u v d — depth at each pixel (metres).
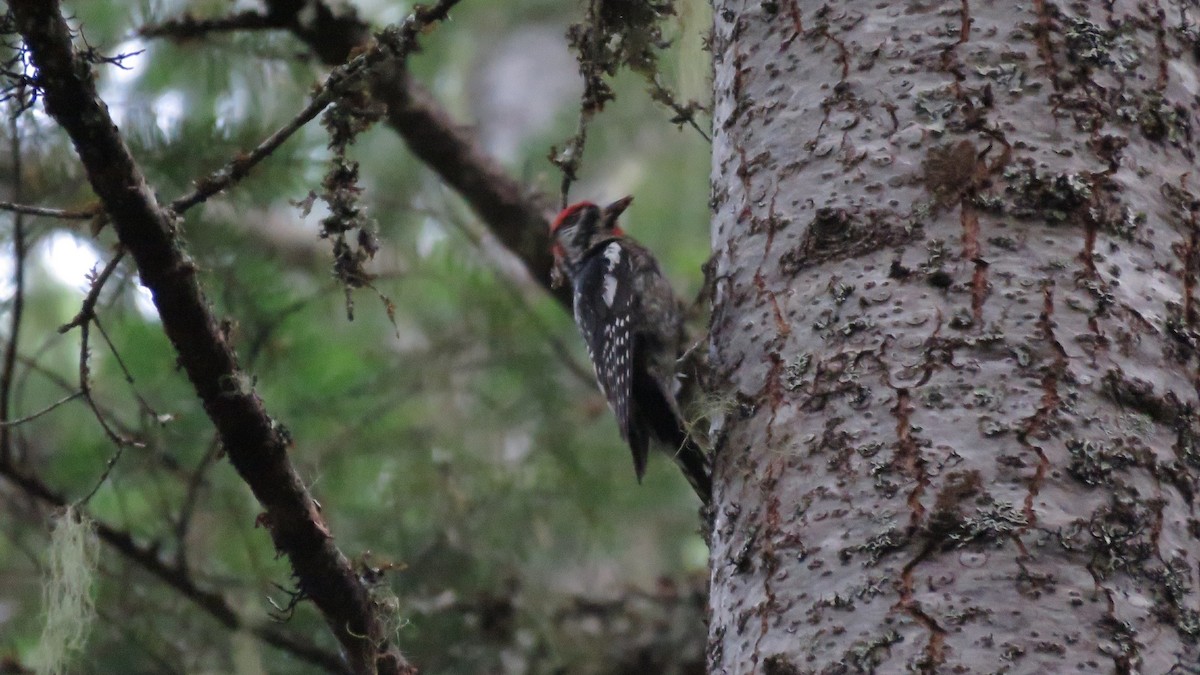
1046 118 5.83
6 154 9.63
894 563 5.33
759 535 5.82
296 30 10.66
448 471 11.66
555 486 11.88
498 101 20.80
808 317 5.97
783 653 5.49
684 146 18.52
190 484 10.00
